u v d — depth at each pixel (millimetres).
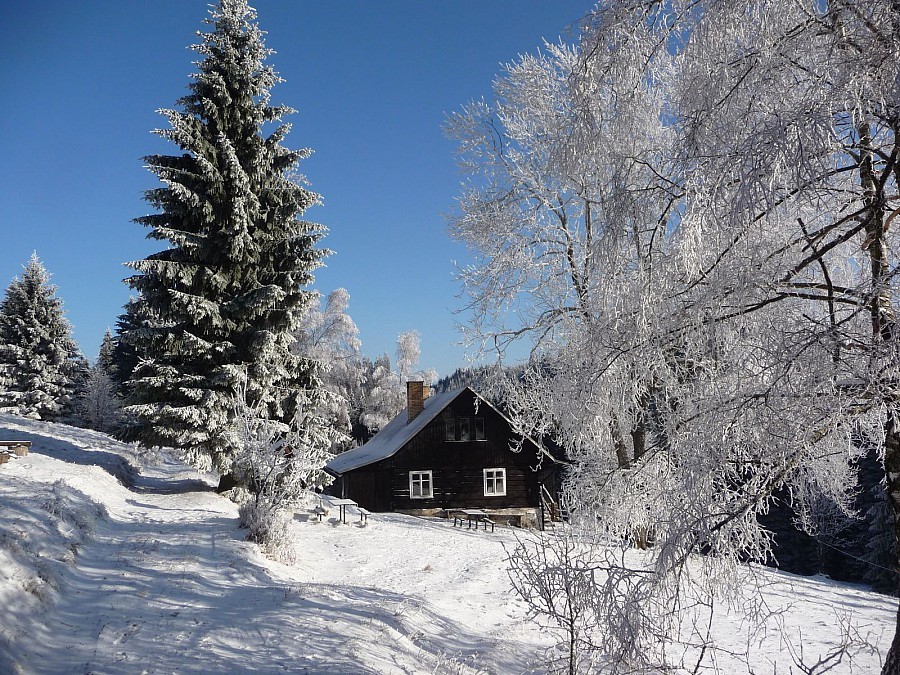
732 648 9430
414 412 34719
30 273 42469
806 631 10672
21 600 6719
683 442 5656
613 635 4973
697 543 5039
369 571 13383
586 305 8703
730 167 4840
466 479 29547
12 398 40375
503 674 7621
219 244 18344
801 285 5828
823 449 6891
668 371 7074
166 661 6180
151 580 8906
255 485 14117
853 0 4625
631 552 7477
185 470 26062
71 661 6027
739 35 5801
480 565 14281
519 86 16938
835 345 4863
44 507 10438
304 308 19469
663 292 6113
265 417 17500
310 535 16828
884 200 5371
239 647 6672
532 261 17125
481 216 17641
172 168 17812
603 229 6637
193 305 17203
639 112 7266
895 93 4402
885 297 5188
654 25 6141
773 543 5672
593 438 10688
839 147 4613
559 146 7000
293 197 19891
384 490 29203
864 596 14641
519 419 17453
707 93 5422
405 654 7219
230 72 19234
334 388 46062
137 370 17656
